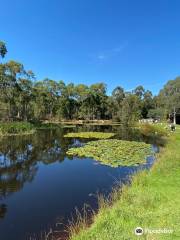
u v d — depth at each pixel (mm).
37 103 70812
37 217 8641
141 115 83500
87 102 93625
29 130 42094
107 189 11625
